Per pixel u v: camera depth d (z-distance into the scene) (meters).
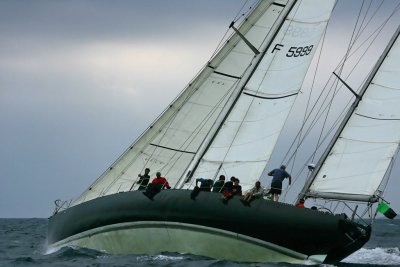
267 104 77.88
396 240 142.50
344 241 70.00
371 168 77.06
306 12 79.62
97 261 74.56
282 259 71.50
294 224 69.25
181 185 77.69
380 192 76.38
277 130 77.25
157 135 86.44
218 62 86.31
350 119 78.75
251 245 71.12
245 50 86.00
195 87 86.56
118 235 76.88
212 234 71.69
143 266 69.38
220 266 69.50
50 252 88.25
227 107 78.50
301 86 78.56
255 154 77.25
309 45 79.19
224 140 78.00
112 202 76.81
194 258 73.50
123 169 86.44
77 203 86.88
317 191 78.19
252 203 70.25
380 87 78.44
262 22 86.12
